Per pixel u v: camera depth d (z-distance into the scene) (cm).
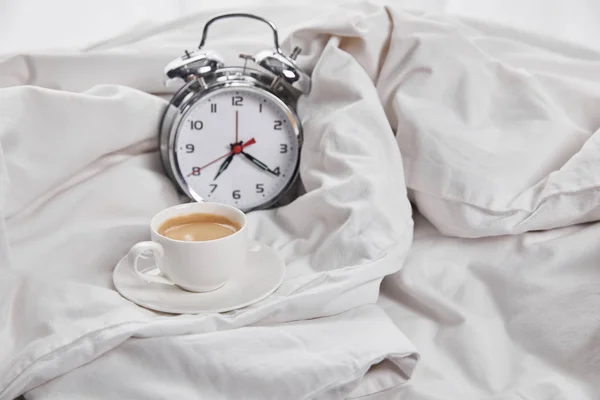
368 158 87
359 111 91
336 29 95
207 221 82
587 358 76
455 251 88
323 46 98
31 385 67
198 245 73
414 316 84
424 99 92
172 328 70
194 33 104
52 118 82
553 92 96
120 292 76
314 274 77
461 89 92
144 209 90
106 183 88
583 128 94
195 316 71
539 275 83
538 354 79
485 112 92
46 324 70
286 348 71
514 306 82
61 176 84
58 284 75
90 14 117
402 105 92
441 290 85
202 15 105
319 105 95
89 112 85
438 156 87
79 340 67
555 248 83
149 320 70
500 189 85
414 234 92
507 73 94
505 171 86
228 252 75
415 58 93
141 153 95
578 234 85
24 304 73
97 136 86
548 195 84
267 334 72
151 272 81
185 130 92
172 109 93
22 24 114
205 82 92
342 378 70
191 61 87
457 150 87
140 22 104
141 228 87
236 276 80
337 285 76
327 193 86
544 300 81
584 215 85
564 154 90
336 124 90
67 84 95
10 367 67
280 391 69
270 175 95
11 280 75
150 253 84
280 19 107
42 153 82
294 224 90
